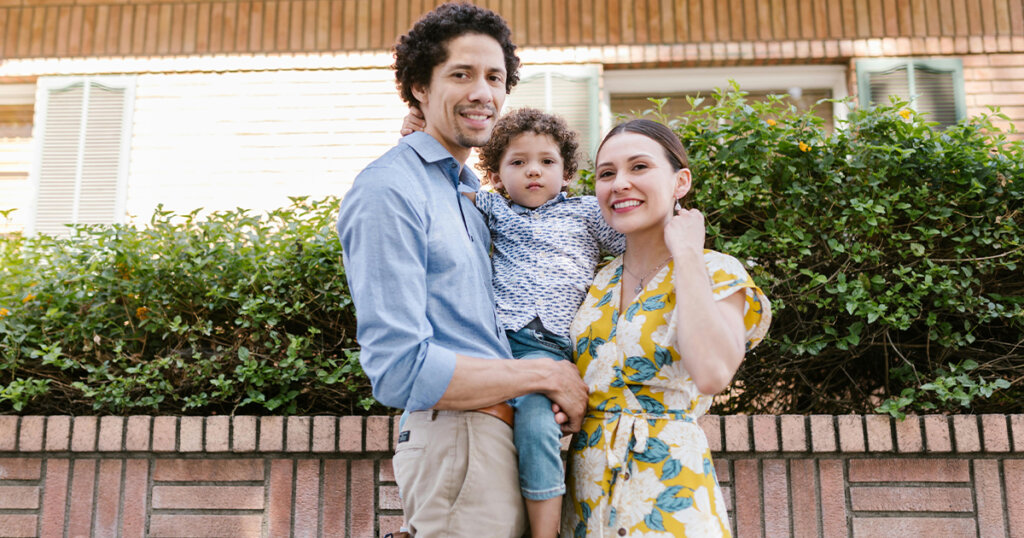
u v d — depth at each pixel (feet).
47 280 10.60
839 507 8.94
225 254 10.41
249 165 19.92
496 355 6.26
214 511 9.38
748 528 8.93
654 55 19.84
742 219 10.05
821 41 19.65
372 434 9.23
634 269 6.88
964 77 19.35
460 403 5.76
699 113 10.43
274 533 9.24
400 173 6.18
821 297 9.66
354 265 5.94
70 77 20.48
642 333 6.30
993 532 8.79
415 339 5.65
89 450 9.50
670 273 6.50
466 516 5.82
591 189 9.99
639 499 5.99
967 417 8.95
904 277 9.34
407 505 6.18
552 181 8.43
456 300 6.15
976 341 9.99
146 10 20.68
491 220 7.85
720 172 9.89
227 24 20.49
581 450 6.40
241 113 20.15
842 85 19.86
